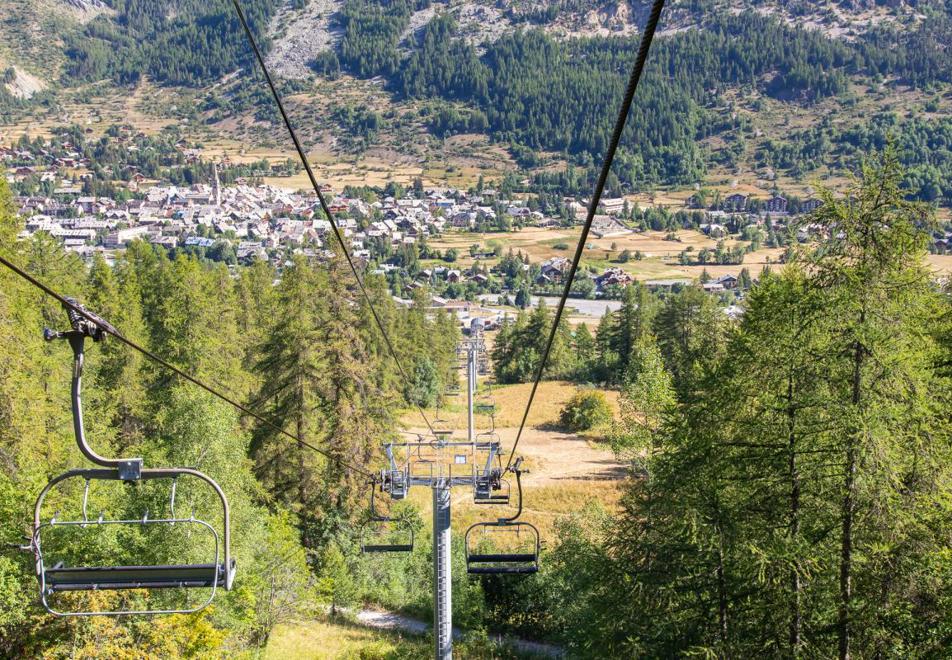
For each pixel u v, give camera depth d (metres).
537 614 37.62
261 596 30.22
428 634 35.91
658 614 20.31
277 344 39.12
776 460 18.16
